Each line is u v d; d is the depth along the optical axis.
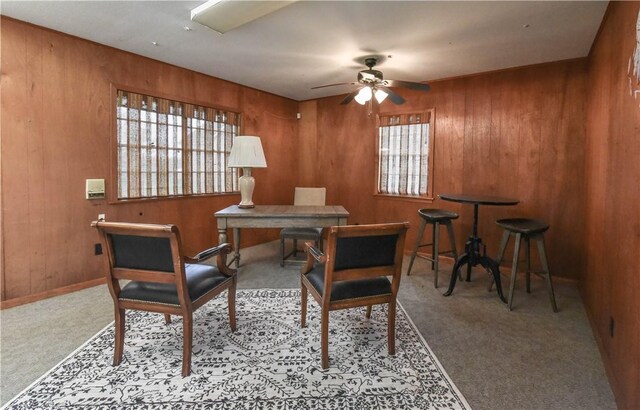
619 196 1.91
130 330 2.39
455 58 3.50
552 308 2.85
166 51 3.44
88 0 2.43
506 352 2.17
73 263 3.15
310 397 1.71
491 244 3.99
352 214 5.23
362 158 5.08
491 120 3.92
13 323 2.49
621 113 1.94
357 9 2.50
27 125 2.84
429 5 2.42
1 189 2.72
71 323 2.49
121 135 3.45
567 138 3.47
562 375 1.92
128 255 1.87
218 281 2.17
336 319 2.61
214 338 2.29
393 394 1.74
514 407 1.66
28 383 1.79
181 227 4.07
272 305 2.86
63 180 3.06
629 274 1.65
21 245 2.84
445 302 2.98
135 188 3.59
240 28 2.85
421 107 4.45
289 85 4.73
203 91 4.22
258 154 3.54
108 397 1.69
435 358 2.09
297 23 2.75
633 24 1.73
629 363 1.57
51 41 2.93
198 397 1.71
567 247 3.51
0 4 2.49
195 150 4.18
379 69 3.89
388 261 2.01
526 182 3.72
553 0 2.32
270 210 3.49
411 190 4.60
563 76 3.47
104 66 3.29
